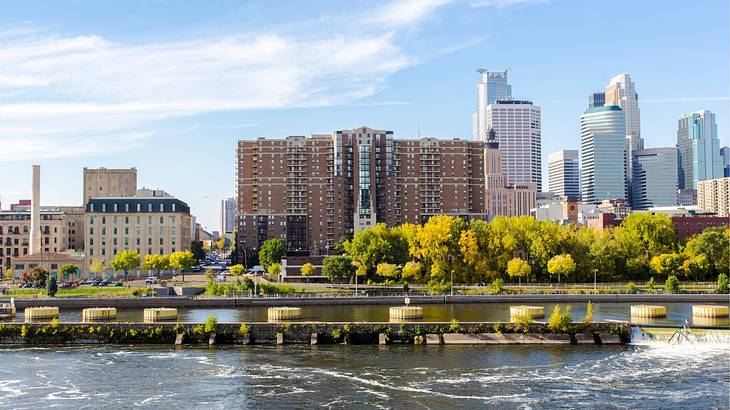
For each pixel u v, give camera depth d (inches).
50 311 6628.9
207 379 4530.0
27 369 4815.5
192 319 6889.8
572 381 4441.4
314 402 4042.8
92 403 4042.8
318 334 5659.5
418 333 5654.5
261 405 3991.1
